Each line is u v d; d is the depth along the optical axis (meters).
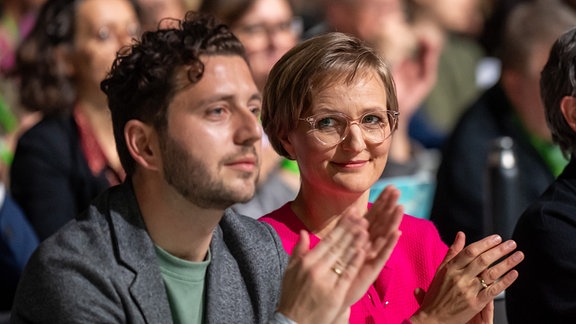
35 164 7.09
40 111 7.34
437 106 10.54
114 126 4.02
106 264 3.90
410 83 9.13
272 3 7.82
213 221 3.97
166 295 4.00
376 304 4.59
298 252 3.78
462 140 7.35
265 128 4.67
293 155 4.64
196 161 3.86
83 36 7.32
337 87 4.45
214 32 3.94
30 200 7.08
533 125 7.31
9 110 9.29
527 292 5.05
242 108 3.91
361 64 4.46
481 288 4.34
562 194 5.05
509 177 5.96
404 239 4.83
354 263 3.75
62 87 7.31
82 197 7.18
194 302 4.06
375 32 8.96
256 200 6.80
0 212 6.45
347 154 4.46
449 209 7.19
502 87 7.47
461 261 4.35
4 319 6.06
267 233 4.35
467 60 10.81
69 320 3.83
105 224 3.98
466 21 10.99
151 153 3.95
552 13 7.27
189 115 3.87
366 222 3.77
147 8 8.93
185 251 4.03
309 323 3.76
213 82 3.88
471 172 7.23
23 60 7.42
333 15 8.98
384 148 4.50
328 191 4.57
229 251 4.23
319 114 4.46
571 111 5.12
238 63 3.95
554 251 4.95
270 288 4.23
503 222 5.93
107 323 3.85
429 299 4.39
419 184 7.28
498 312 5.38
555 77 5.16
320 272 3.74
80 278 3.86
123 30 7.38
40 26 7.41
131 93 3.93
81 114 7.30
